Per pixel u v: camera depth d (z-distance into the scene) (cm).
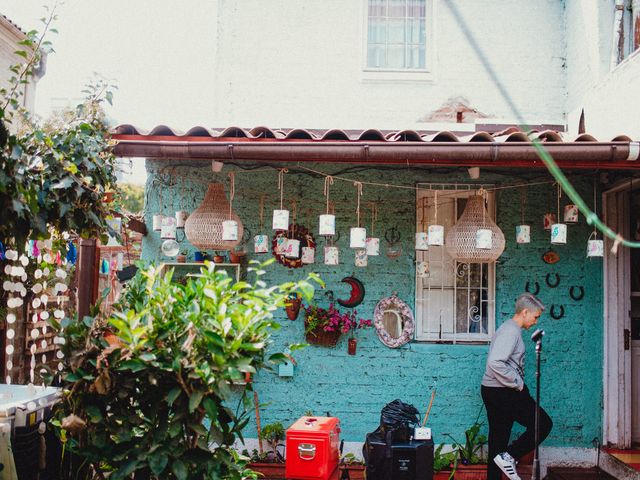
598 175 610
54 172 376
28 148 376
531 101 701
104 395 363
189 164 620
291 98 703
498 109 699
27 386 436
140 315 354
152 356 342
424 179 615
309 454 459
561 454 594
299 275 611
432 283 624
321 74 705
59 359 380
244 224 617
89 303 594
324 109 701
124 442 363
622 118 543
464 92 701
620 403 597
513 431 595
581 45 652
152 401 363
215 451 371
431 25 713
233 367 344
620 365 600
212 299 363
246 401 376
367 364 603
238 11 709
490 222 545
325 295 609
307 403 601
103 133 448
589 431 597
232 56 706
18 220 345
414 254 611
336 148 489
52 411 411
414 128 697
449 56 705
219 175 620
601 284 608
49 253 454
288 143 490
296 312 600
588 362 602
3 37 859
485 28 708
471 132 693
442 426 597
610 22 604
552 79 703
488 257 541
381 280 611
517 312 535
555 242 528
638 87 514
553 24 706
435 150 484
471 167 554
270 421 600
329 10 711
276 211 527
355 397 600
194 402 339
